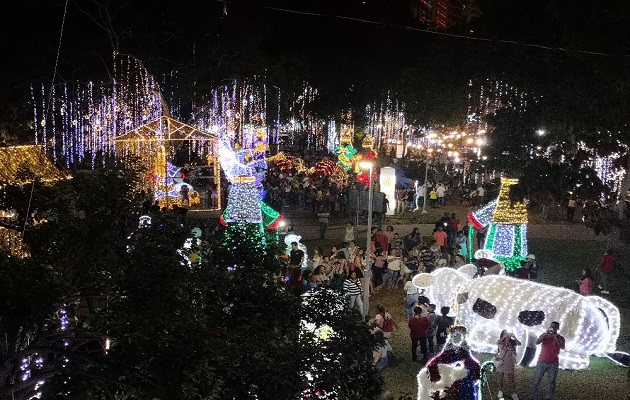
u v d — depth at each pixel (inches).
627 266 1025.5
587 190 741.3
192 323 255.8
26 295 247.9
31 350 268.8
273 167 1792.6
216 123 1871.3
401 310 834.2
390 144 2603.3
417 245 965.8
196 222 349.7
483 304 679.7
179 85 1738.4
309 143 2819.9
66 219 294.5
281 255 350.3
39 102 1631.4
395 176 1492.4
